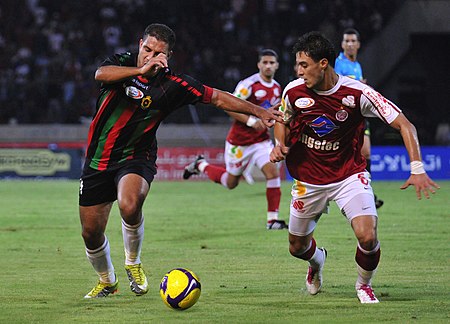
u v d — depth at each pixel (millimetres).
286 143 14273
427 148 51562
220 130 57500
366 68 63594
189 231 25484
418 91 65438
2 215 30797
